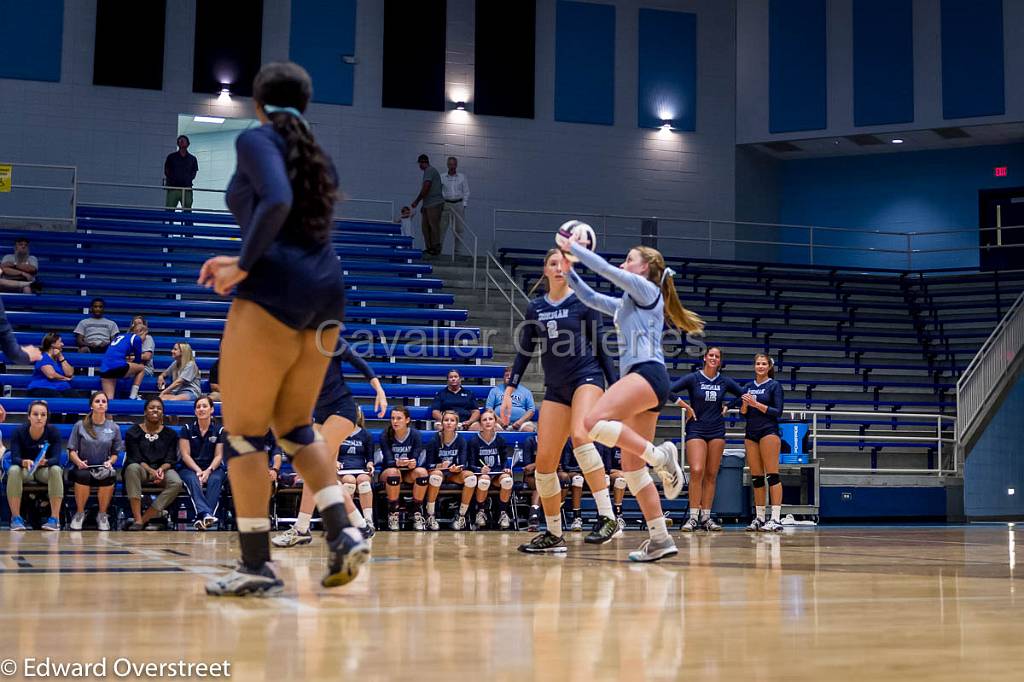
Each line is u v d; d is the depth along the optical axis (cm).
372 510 934
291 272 294
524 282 1767
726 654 210
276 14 2000
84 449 919
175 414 1048
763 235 2259
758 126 2205
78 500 902
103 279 1505
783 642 227
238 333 297
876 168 2255
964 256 2175
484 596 324
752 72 2216
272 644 215
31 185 1862
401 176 2034
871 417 1570
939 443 1423
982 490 1802
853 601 317
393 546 648
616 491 1038
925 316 1880
